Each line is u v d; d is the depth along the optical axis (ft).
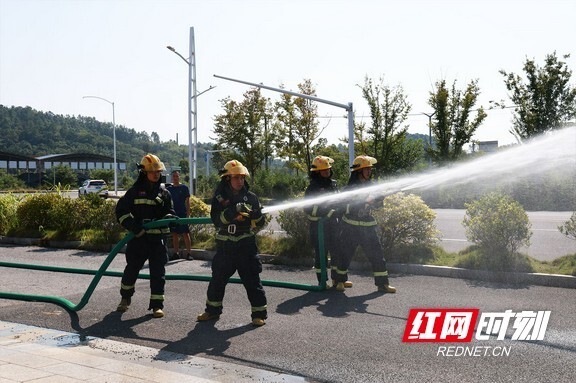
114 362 16.26
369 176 26.63
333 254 27.04
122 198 23.21
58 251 43.32
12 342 18.74
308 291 26.66
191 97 100.48
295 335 19.20
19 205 51.21
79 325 21.40
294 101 122.93
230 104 140.87
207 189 153.07
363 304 23.66
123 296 23.63
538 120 83.97
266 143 140.46
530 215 68.13
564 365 15.72
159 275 22.84
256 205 21.33
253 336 19.21
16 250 44.14
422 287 26.86
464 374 15.14
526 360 16.21
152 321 21.75
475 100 90.99
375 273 26.17
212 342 18.61
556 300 23.54
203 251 38.09
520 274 27.48
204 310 23.40
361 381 14.76
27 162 289.53
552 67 84.33
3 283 30.42
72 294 27.43
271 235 40.47
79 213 47.32
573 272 26.81
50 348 17.87
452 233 49.29
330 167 26.91
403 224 32.12
